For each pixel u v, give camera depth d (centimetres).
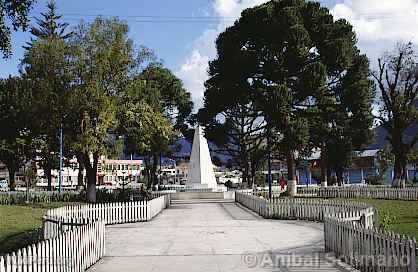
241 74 4850
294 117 4794
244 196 3950
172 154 7856
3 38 1609
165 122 4347
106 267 1326
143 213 2788
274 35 4706
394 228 2077
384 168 7869
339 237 1373
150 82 4644
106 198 4719
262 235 1972
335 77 5006
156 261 1401
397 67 5416
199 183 5759
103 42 4022
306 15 4869
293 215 2736
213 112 5100
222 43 5006
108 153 4262
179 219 2827
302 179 9881
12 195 4362
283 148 4847
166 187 6581
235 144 7212
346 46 4725
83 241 1299
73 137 4112
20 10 1609
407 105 5388
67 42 4047
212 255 1483
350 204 2378
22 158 6419
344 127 5088
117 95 4131
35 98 3969
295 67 4772
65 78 3972
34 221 2627
